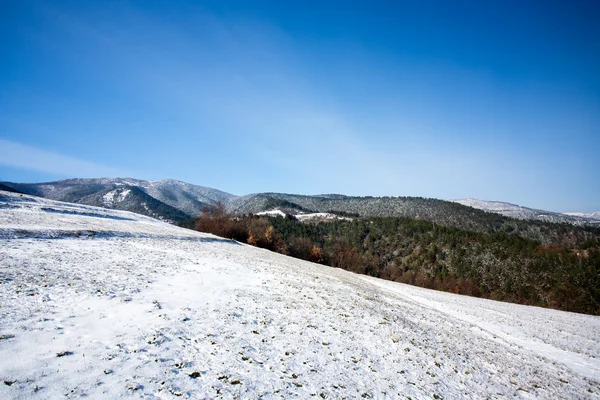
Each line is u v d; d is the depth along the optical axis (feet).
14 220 86.94
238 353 28.55
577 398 38.68
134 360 23.56
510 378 40.27
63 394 17.80
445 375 35.37
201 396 20.62
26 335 23.94
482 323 81.87
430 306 93.61
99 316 30.99
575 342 76.48
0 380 17.74
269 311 43.55
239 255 108.58
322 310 49.65
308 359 30.73
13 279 37.06
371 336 42.37
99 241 81.25
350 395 25.59
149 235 111.14
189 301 41.78
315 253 303.27
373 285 113.60
